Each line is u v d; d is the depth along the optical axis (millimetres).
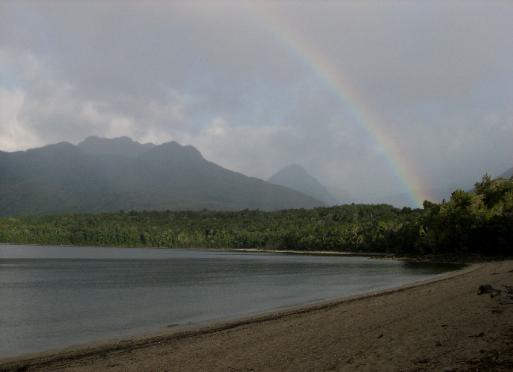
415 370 20000
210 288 71375
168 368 24781
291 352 25969
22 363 27984
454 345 23344
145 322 42781
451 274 76438
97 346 31859
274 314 41969
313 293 61625
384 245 195000
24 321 44281
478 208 139500
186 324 40469
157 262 150625
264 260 163625
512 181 151625
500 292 40312
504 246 124188
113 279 88688
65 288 72875
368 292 57406
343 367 21750
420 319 31891
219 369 23719
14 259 163875
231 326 36969
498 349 21656
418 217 177000
